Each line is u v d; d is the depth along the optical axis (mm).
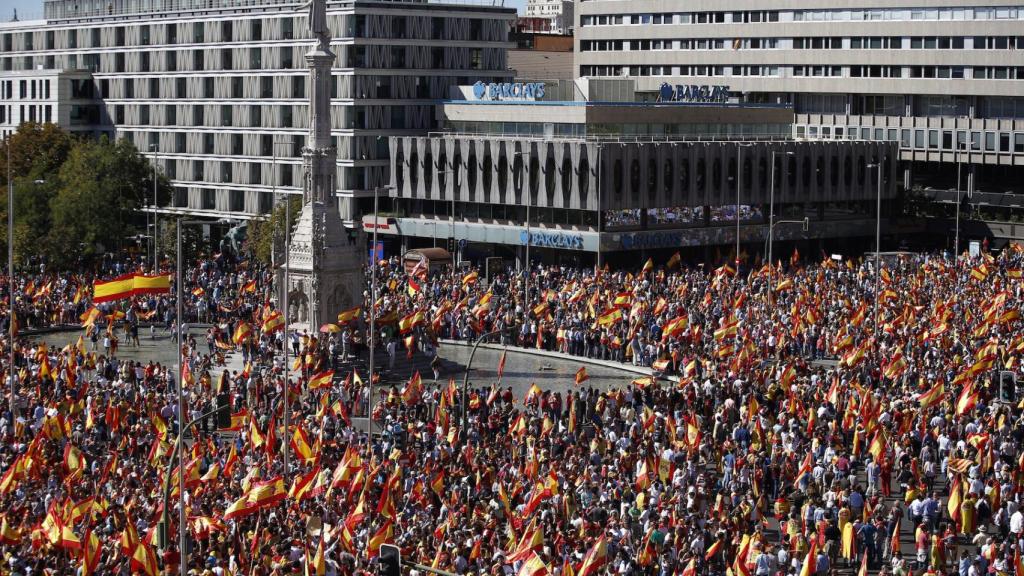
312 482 98562
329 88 191125
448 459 112688
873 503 104250
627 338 191875
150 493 100000
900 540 109125
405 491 106062
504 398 142750
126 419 127812
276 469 108250
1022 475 107875
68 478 102125
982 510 106812
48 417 118375
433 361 176500
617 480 106438
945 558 93938
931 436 121000
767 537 106938
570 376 180875
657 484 110125
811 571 84750
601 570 87438
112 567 85188
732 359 154625
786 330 175250
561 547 88625
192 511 96062
